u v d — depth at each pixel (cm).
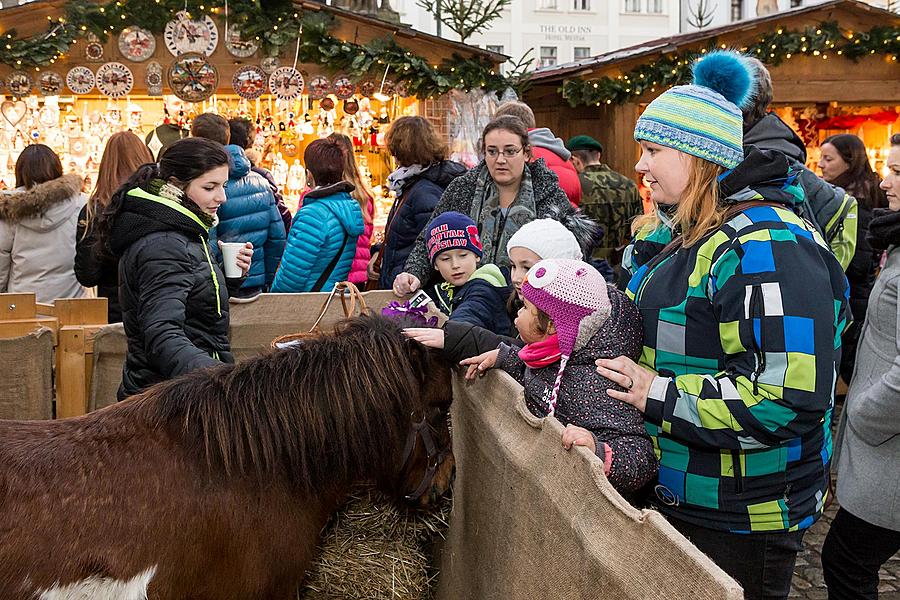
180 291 258
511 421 208
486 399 229
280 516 200
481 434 229
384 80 751
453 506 258
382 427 211
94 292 634
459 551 248
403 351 218
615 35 2477
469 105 783
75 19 683
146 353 257
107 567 178
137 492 186
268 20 711
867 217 492
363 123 779
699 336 191
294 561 204
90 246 395
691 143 191
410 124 454
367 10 878
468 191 381
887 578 383
